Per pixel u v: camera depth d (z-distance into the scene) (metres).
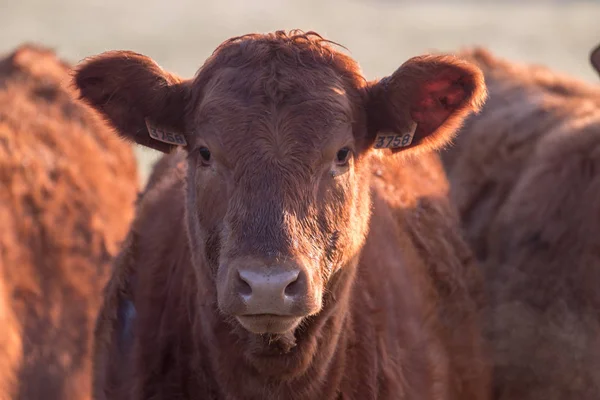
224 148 7.93
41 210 13.56
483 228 13.09
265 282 7.18
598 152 12.03
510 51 59.69
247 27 85.75
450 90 8.65
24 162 13.74
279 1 127.31
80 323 13.41
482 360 11.34
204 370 8.88
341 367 8.85
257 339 8.18
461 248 11.84
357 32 80.25
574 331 11.45
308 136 7.93
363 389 9.05
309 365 8.46
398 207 10.83
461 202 13.59
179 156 10.83
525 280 11.93
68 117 15.07
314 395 8.62
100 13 92.62
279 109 8.02
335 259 8.11
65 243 13.59
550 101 13.98
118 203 14.74
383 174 11.07
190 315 9.10
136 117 8.73
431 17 107.19
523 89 14.59
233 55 8.47
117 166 15.28
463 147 14.06
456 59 8.45
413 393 9.54
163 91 8.58
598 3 139.12
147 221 10.28
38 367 12.80
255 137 7.88
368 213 8.95
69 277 13.48
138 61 8.54
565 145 12.43
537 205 12.31
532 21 98.56
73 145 14.60
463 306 11.30
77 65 8.45
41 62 16.20
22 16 82.25
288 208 7.63
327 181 8.02
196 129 8.33
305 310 7.34
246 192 7.71
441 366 10.12
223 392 8.69
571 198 12.03
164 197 10.31
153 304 9.61
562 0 146.00
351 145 8.24
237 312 7.32
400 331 9.68
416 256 10.67
